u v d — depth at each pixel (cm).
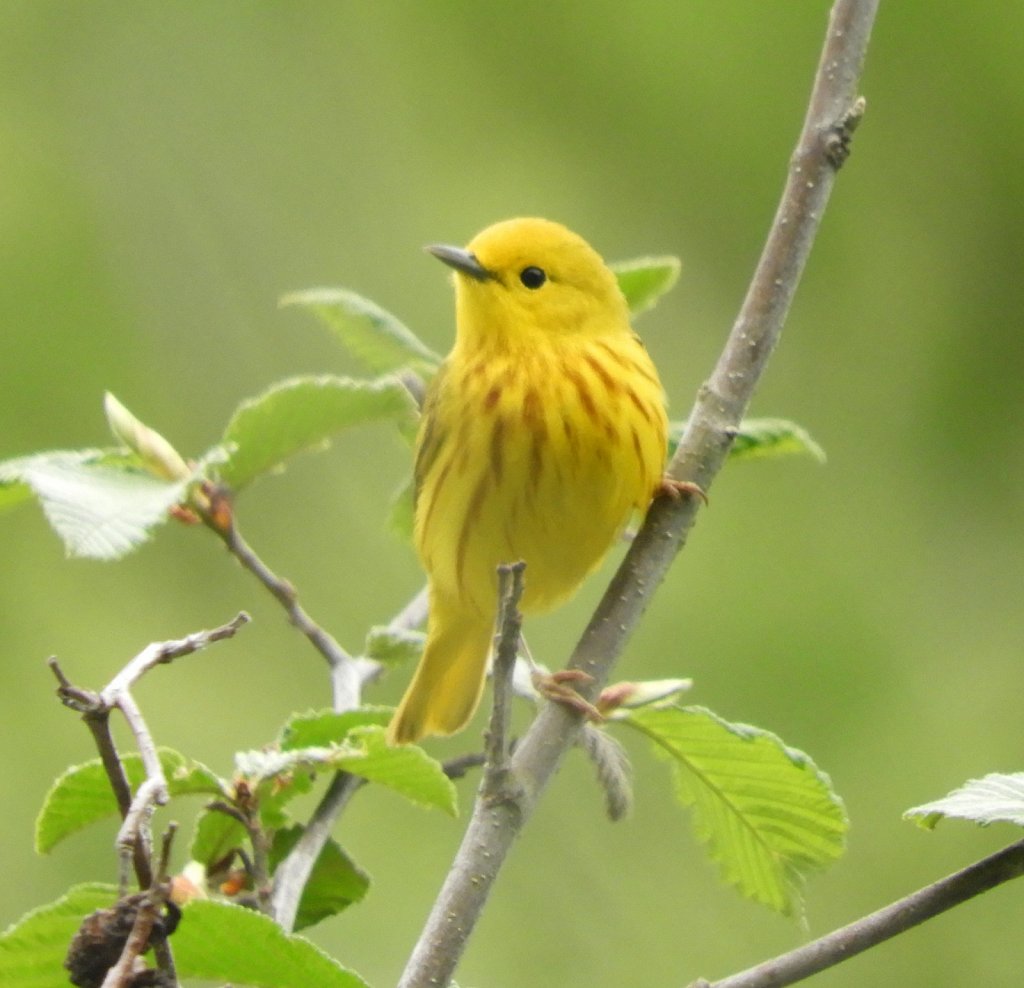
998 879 534
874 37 1520
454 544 834
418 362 864
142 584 1390
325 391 679
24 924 519
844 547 1414
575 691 614
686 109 1494
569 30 1529
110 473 584
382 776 621
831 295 1510
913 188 1512
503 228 857
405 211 1498
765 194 1472
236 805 594
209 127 1509
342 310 846
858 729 1329
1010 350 1481
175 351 1422
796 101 1481
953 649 1364
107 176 1480
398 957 1212
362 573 1384
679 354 1428
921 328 1496
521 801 527
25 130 1486
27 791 1293
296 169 1507
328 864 677
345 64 1552
